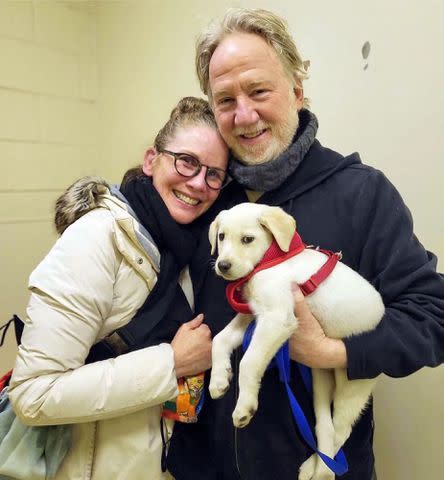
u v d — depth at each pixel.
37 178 2.09
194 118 1.02
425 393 1.24
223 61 0.92
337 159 1.00
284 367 0.83
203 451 0.98
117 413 0.84
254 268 0.84
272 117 0.93
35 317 0.83
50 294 0.83
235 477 0.92
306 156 0.98
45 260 0.87
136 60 2.05
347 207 0.93
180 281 1.03
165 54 1.91
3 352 1.98
